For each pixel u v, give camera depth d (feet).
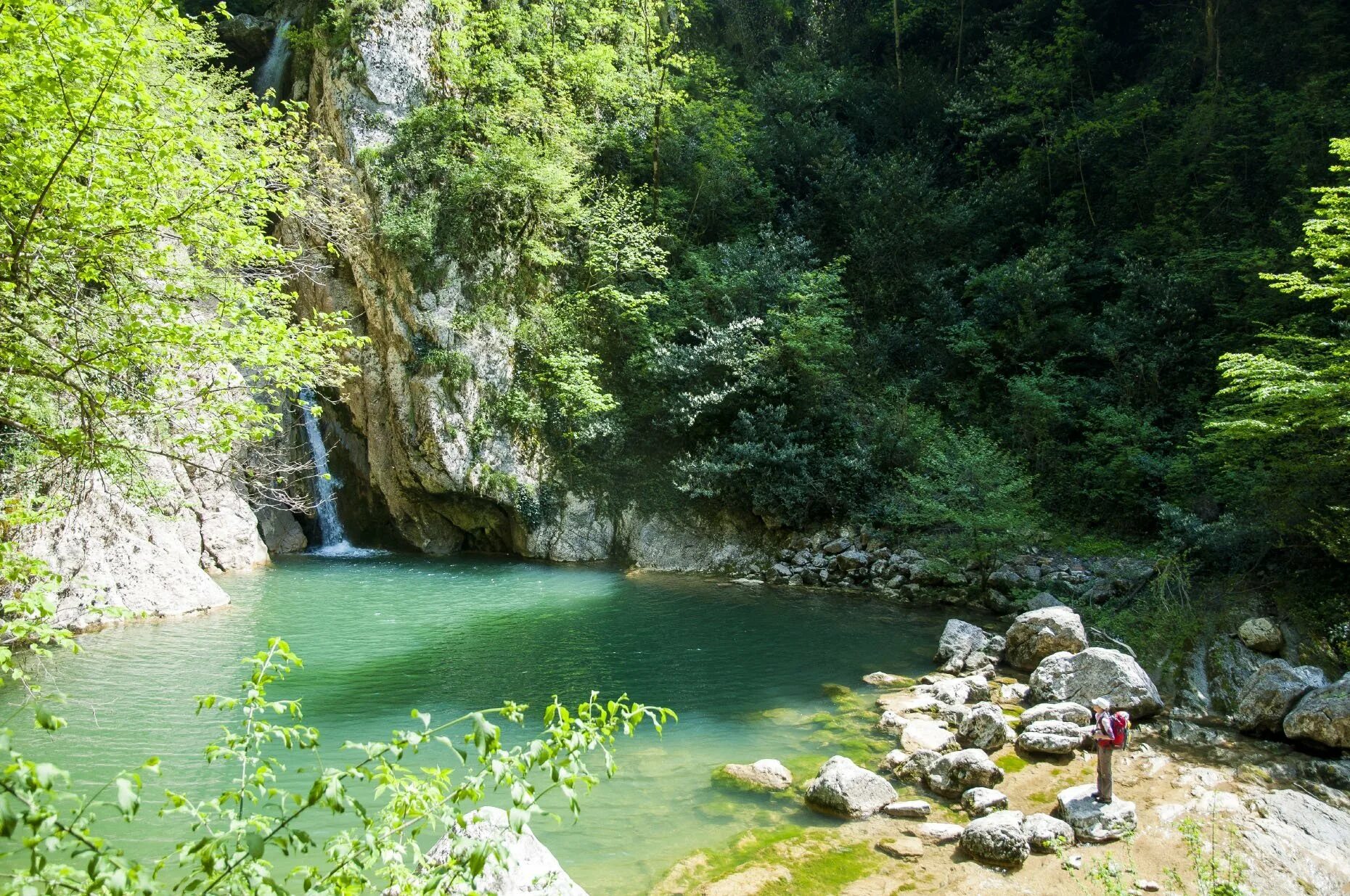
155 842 23.04
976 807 26.73
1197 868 21.99
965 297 78.84
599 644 46.21
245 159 27.27
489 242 73.15
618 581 63.41
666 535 70.28
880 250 80.28
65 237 22.68
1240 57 80.07
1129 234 75.31
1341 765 30.07
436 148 72.43
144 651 42.68
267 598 55.72
